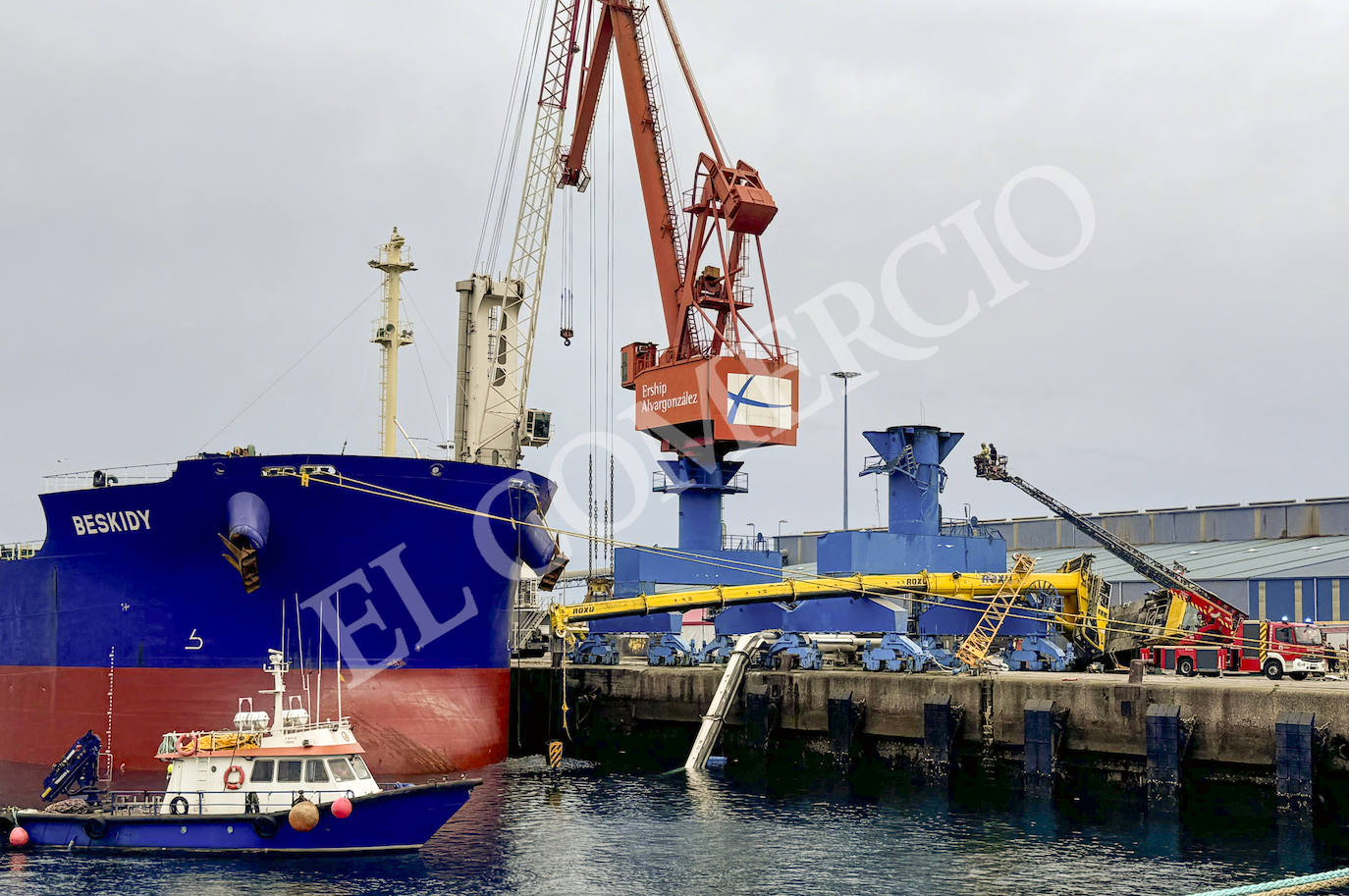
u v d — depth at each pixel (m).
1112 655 57.47
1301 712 39.44
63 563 48.25
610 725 62.78
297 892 30.84
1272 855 34.56
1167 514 88.38
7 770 48.31
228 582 45.09
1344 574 67.25
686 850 35.91
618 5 71.50
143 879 31.67
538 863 34.22
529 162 71.94
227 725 44.75
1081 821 39.56
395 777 45.88
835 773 50.97
